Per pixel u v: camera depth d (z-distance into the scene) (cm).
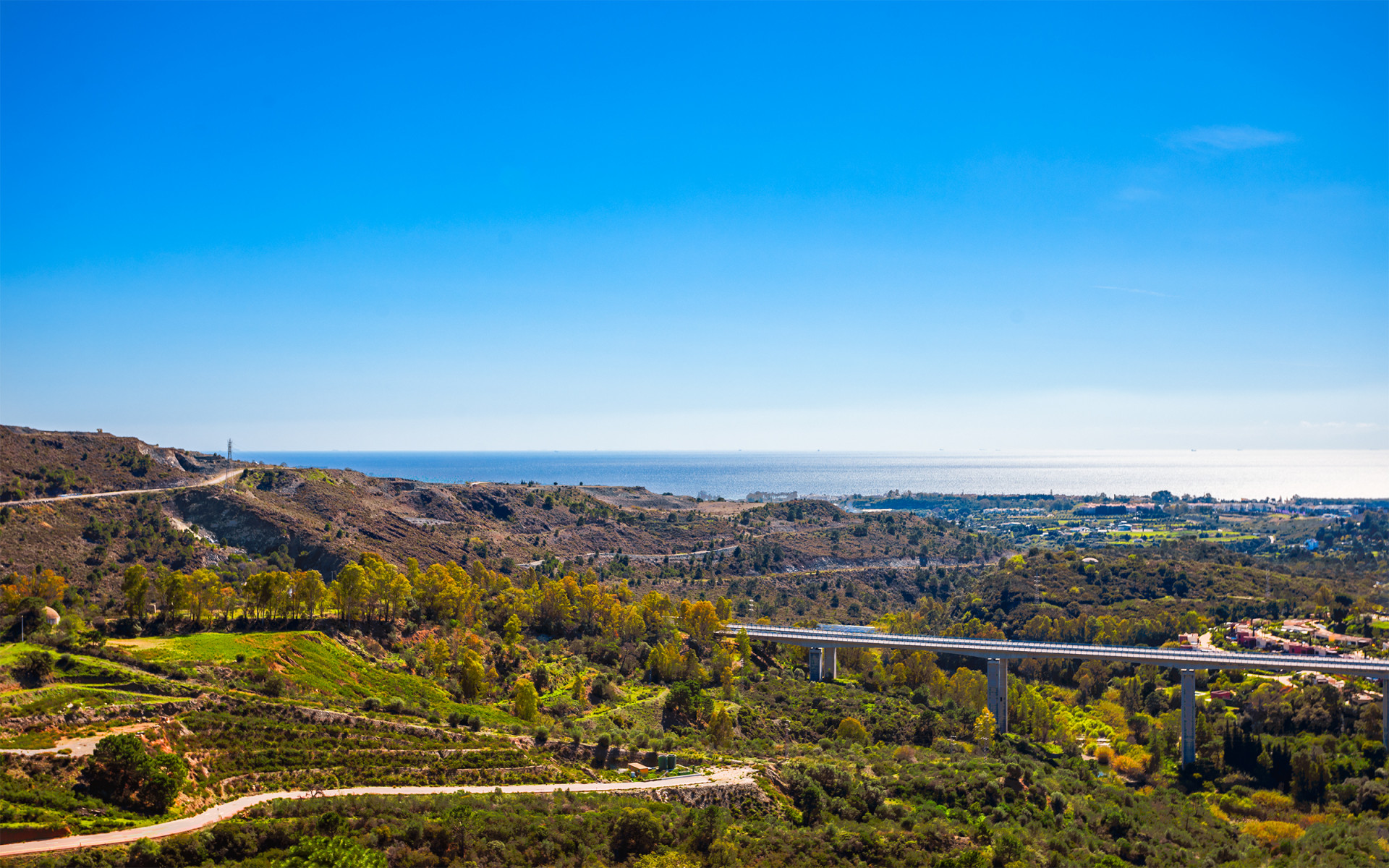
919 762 16100
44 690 11544
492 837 9594
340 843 8144
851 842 11406
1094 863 12275
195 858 8150
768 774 13600
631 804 11475
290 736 11906
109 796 9231
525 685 15538
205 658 14725
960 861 11150
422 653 18088
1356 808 15888
